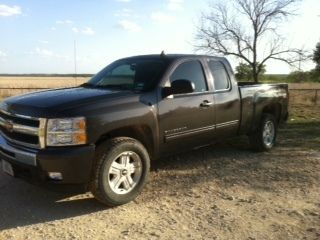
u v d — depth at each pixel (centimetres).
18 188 598
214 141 720
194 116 647
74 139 490
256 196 575
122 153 526
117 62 705
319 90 2688
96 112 508
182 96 630
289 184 631
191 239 440
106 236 446
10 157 525
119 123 529
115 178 527
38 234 451
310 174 685
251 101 783
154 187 610
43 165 487
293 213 514
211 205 539
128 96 559
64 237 444
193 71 667
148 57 671
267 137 850
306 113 1717
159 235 448
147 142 584
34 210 520
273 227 472
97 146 517
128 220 489
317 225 479
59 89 629
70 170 486
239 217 500
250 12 2500
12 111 531
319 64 2827
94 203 544
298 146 911
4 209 522
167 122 602
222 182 638
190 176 668
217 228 468
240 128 765
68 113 492
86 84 672
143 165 552
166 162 750
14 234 450
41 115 494
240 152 838
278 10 2548
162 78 608
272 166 734
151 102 579
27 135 511
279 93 879
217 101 695
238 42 2525
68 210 520
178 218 496
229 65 746
